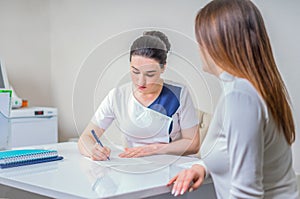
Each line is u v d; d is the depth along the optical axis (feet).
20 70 12.12
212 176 3.97
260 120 3.37
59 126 12.58
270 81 3.55
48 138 10.50
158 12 9.72
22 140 9.93
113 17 10.96
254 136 3.34
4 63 11.02
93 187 3.83
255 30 3.59
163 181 4.08
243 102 3.38
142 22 10.18
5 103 5.78
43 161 5.15
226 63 3.60
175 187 3.92
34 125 10.18
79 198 3.51
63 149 6.23
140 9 10.22
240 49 3.54
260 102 3.40
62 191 3.68
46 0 12.60
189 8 8.95
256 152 3.37
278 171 3.70
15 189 5.24
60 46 12.53
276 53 7.38
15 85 12.01
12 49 11.91
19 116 9.84
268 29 7.48
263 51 3.59
